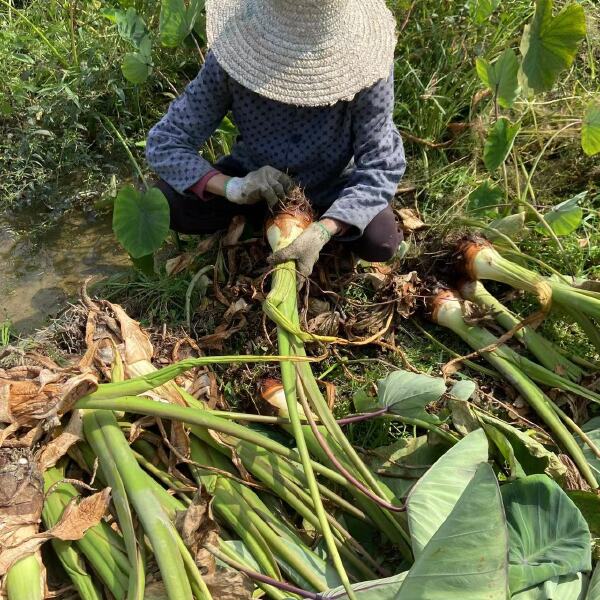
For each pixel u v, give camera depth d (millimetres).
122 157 2117
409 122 2080
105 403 1201
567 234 1757
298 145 1571
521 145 2072
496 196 1796
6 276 1852
